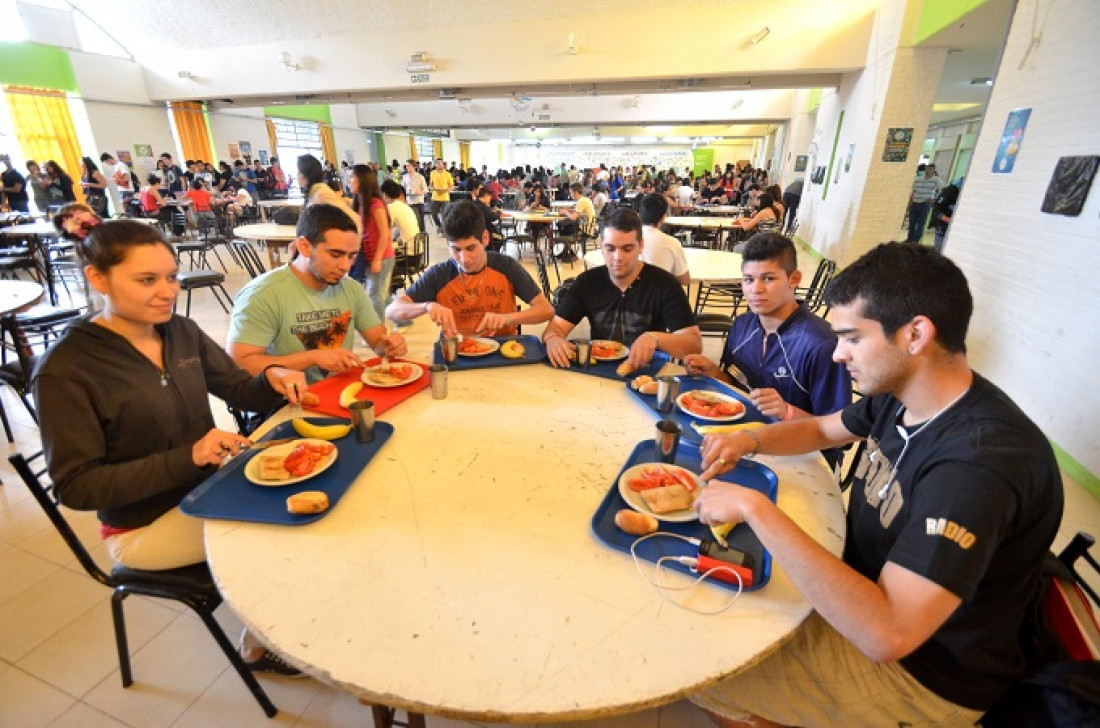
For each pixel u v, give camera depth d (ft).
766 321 5.66
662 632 2.35
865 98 19.66
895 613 2.19
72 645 4.80
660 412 4.44
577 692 2.07
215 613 5.16
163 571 3.84
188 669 4.58
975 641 2.66
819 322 5.30
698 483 3.37
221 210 27.04
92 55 28.58
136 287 3.51
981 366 10.16
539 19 23.58
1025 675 2.66
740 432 3.66
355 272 13.20
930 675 2.79
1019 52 9.92
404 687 2.07
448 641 2.27
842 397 4.88
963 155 34.94
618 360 5.61
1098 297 7.41
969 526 2.21
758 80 23.76
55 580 5.54
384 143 55.67
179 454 3.43
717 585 2.60
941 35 15.25
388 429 4.02
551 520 3.07
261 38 27.25
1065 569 2.99
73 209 8.94
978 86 22.65
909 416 2.82
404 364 5.21
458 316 7.38
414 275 17.40
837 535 3.04
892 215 18.67
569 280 10.37
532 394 4.82
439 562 2.71
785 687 3.02
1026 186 9.26
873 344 2.60
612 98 40.04
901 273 2.47
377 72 26.37
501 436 4.03
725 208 31.71
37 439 8.43
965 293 2.46
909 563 2.25
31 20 26.35
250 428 5.99
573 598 2.51
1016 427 2.40
